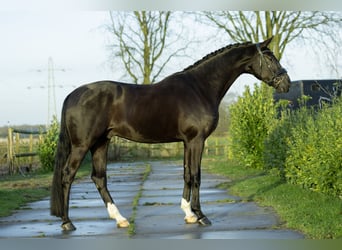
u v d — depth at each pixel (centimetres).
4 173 1703
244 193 1042
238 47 779
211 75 763
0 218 820
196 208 731
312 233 625
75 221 777
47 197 1109
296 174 1014
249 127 1588
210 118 736
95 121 706
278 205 841
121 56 3200
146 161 2691
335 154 817
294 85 2025
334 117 910
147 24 3200
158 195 1084
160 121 722
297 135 1026
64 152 714
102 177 751
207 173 1645
